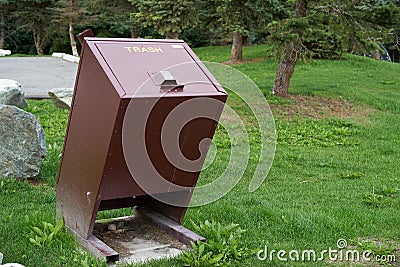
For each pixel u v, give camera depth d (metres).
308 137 10.99
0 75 17.59
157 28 19.09
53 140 9.11
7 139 6.81
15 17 32.75
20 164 6.85
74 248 4.74
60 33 32.56
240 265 4.61
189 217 5.70
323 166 8.79
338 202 6.69
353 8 12.54
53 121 10.74
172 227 5.12
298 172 8.27
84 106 4.59
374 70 19.02
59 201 5.12
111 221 5.42
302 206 6.43
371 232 5.58
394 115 13.28
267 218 5.83
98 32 32.97
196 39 30.72
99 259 4.45
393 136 11.39
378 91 15.77
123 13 26.45
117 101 4.16
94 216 4.62
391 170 8.70
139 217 5.56
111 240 5.04
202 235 5.12
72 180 4.84
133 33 29.16
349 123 12.16
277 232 5.45
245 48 24.69
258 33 25.64
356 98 14.55
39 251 4.65
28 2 31.44
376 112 13.50
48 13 31.75
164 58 4.64
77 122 4.70
